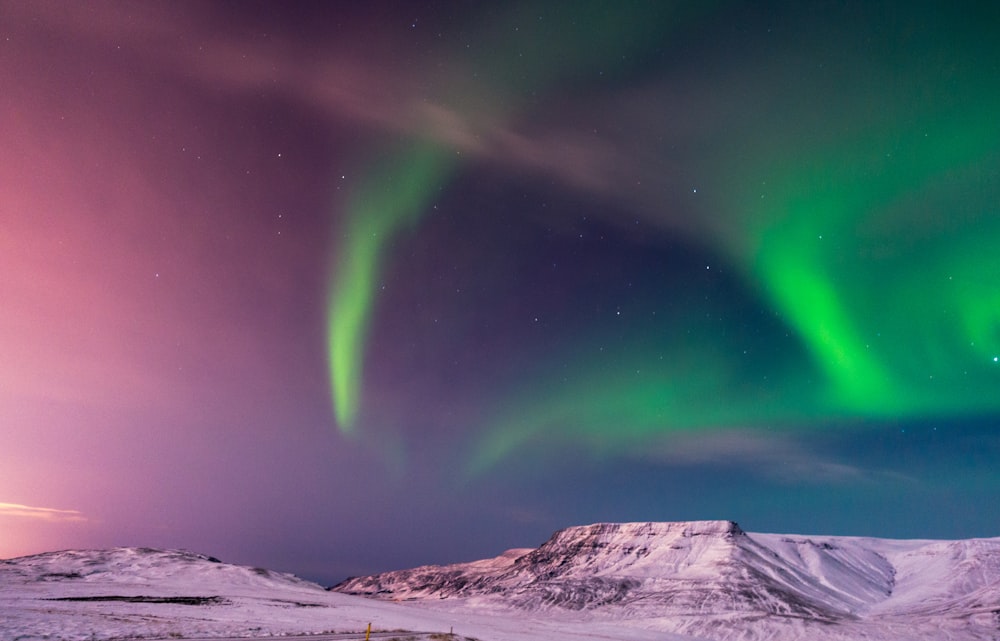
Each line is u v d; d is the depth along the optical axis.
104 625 60.06
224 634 60.62
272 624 73.88
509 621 145.62
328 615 96.88
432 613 139.25
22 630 53.00
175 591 114.56
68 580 124.88
